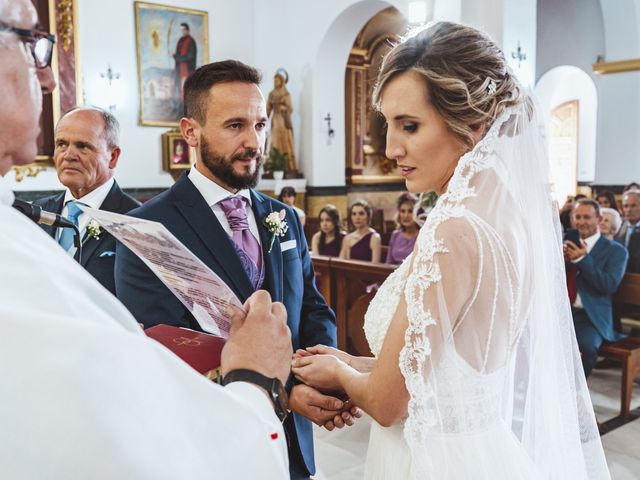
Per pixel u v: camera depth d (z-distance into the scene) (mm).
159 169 10422
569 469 1438
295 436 1854
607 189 9617
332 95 11586
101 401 663
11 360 645
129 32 9945
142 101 10125
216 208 1951
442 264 1173
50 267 720
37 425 640
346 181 13117
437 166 1313
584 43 11625
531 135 1378
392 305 1435
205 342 1312
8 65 852
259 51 11500
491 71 1265
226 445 778
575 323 4445
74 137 2496
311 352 1585
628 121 9312
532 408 1409
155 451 695
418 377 1183
